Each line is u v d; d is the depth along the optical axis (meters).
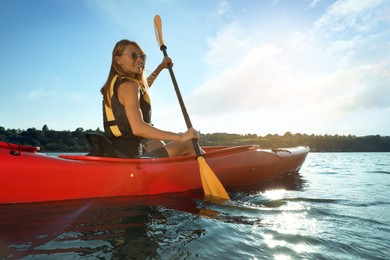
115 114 2.14
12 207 1.83
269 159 3.34
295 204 2.14
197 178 2.53
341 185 3.37
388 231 1.50
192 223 1.55
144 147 2.76
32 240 1.27
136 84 2.12
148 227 1.47
